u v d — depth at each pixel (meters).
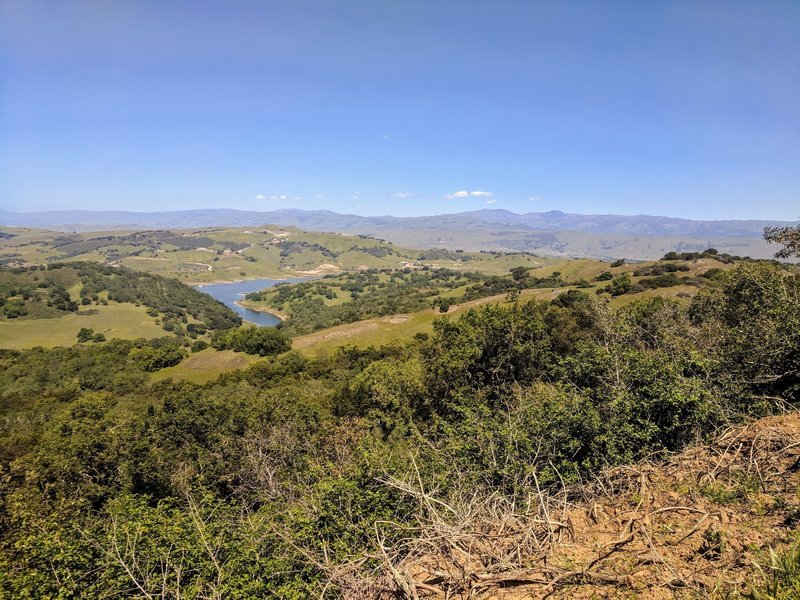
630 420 5.86
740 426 4.79
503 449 6.14
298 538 4.98
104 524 7.02
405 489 4.31
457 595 2.68
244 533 5.81
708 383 6.27
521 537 3.12
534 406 7.08
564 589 2.55
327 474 8.31
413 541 3.25
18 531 9.44
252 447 14.98
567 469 5.57
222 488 14.67
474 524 3.46
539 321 15.53
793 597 2.02
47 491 13.02
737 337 7.10
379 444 7.78
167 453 16.02
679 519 3.19
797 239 10.41
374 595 2.94
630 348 7.78
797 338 5.96
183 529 5.91
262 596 4.79
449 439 7.25
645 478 4.04
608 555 2.79
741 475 3.60
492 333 15.73
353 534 4.73
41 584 5.93
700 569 2.54
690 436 5.45
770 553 2.34
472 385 15.75
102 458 14.72
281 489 10.31
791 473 3.46
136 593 5.47
